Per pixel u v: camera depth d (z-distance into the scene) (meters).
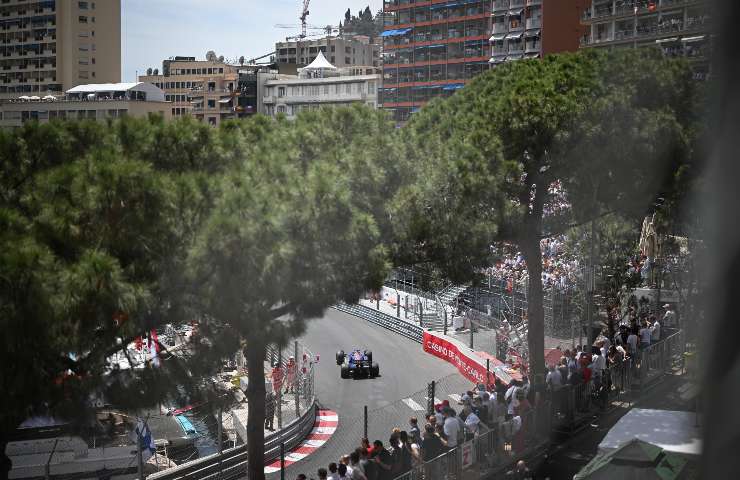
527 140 26.72
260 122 23.08
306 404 32.72
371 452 19.91
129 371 16.89
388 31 121.44
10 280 13.58
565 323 37.94
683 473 16.31
